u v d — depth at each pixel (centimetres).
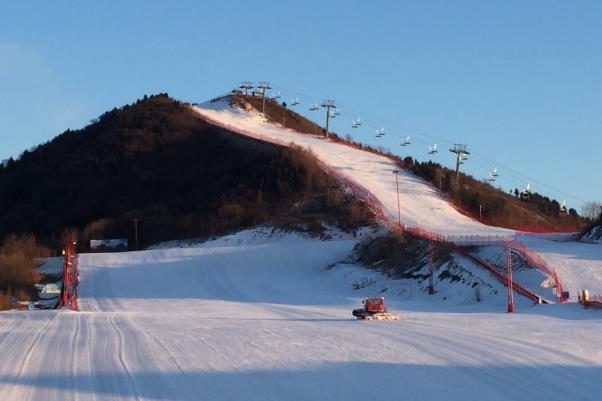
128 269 7450
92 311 5444
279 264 7500
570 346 2675
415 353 2544
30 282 7181
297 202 9275
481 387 2006
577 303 4562
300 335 3092
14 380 2128
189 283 6950
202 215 9325
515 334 3066
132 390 1975
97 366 2328
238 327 3503
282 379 2119
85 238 9306
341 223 8700
